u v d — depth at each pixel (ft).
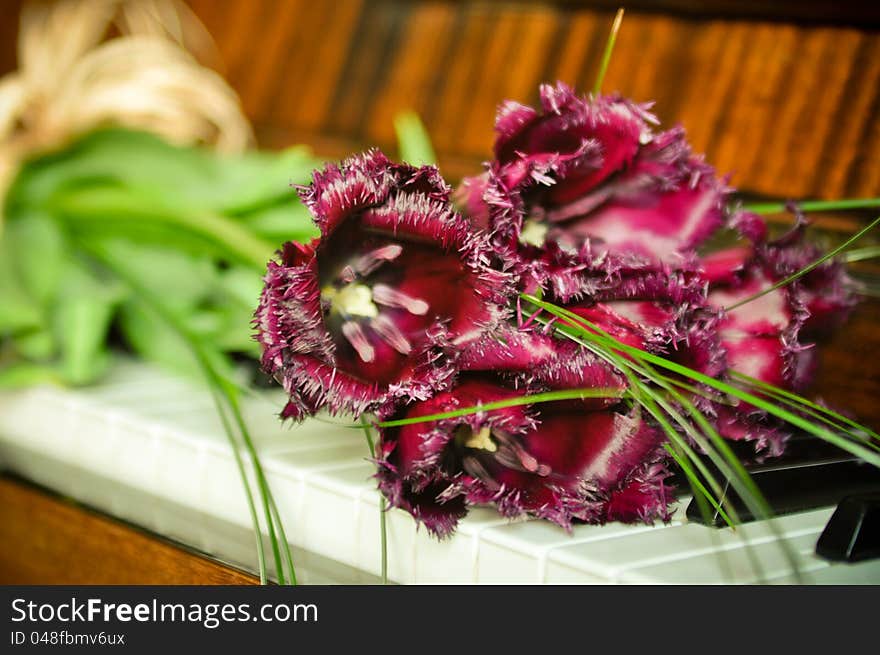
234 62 2.69
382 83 2.43
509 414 1.33
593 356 1.34
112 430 1.74
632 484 1.37
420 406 1.34
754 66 1.95
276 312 1.34
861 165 1.82
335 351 1.36
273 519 1.52
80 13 2.67
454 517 1.36
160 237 2.05
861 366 1.73
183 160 2.23
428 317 1.36
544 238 1.41
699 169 1.43
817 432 1.25
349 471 1.50
